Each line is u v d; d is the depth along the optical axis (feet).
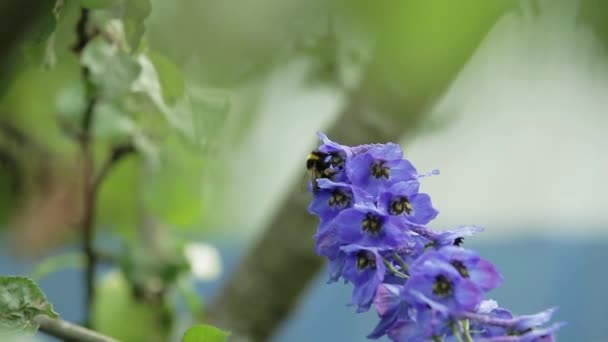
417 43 4.84
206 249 5.94
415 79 4.99
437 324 4.17
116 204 6.47
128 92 4.99
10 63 4.77
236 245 9.42
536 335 4.19
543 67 6.20
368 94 5.51
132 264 5.74
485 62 6.22
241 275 5.90
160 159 5.57
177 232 7.36
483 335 4.23
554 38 5.93
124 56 4.88
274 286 5.86
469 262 4.22
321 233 4.32
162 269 5.79
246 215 9.83
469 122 8.18
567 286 10.77
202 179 5.64
